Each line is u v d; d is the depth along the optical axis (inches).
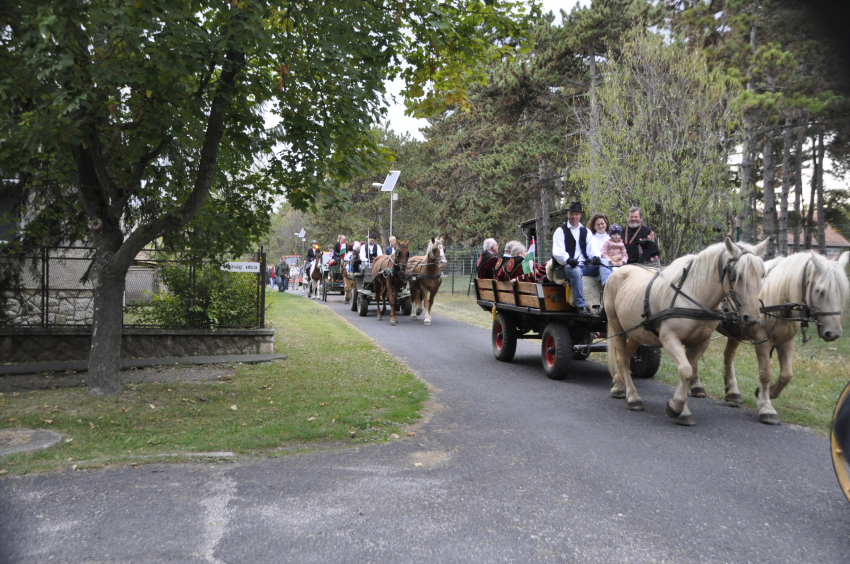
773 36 519.8
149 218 417.1
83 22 224.8
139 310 435.2
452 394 329.1
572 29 919.7
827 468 206.7
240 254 383.2
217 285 434.9
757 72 536.4
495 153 1082.1
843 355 391.5
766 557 144.5
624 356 299.0
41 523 160.6
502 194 1087.0
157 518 164.6
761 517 167.0
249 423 265.7
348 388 338.6
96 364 298.0
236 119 293.4
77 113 249.0
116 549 146.3
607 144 579.5
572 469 206.2
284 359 434.3
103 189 300.0
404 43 319.6
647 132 556.4
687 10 601.0
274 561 141.7
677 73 561.6
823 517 167.0
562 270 349.1
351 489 187.8
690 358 274.8
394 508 172.9
